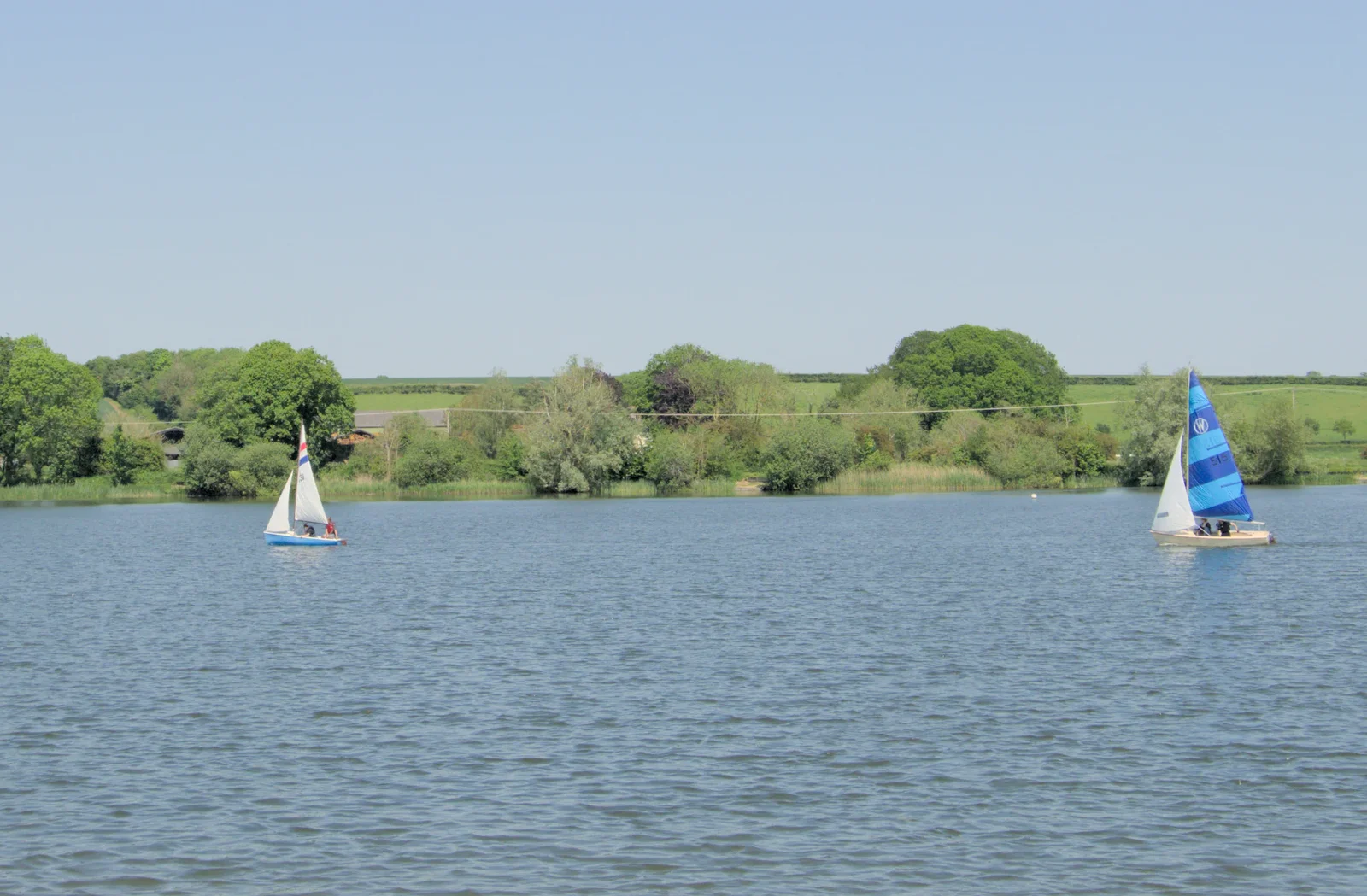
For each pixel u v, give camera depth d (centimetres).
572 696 3728
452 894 2269
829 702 3622
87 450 16288
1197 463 8000
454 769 2978
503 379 19688
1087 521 11138
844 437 16112
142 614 5591
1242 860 2394
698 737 3244
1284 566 7062
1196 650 4422
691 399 18550
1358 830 2533
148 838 2536
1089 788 2803
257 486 15550
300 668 4222
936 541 9231
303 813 2675
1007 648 4491
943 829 2566
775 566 7488
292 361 16238
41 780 2908
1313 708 3494
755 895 2256
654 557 8156
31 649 4638
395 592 6359
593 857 2430
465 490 15762
